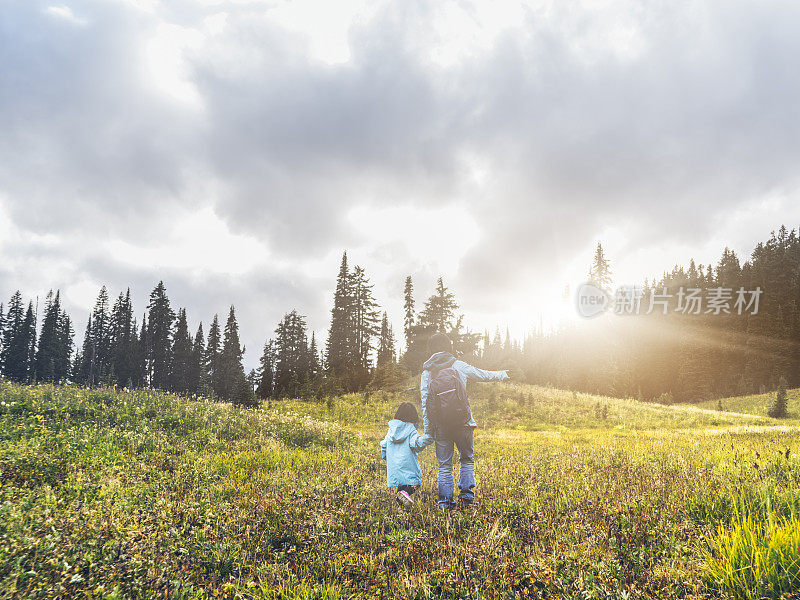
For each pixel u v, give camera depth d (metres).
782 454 6.60
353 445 11.98
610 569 3.11
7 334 80.69
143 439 8.52
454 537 4.09
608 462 7.62
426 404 5.34
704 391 82.56
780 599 2.52
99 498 5.05
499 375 5.57
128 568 3.34
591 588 2.88
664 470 6.20
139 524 4.28
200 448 8.86
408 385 39.75
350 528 4.56
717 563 2.94
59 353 78.75
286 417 13.61
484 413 31.67
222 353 74.62
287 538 4.40
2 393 10.38
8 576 2.95
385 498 5.67
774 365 75.94
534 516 4.52
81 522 4.13
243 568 3.70
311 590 3.13
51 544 3.45
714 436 14.91
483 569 3.33
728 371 82.62
